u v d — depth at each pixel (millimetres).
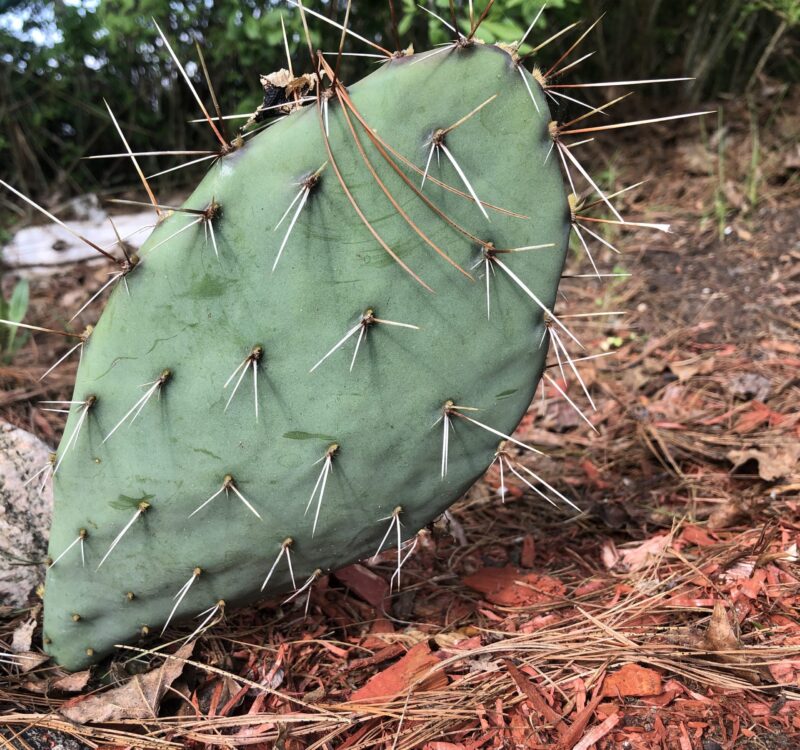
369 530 235
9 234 634
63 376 457
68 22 652
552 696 221
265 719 221
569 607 265
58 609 234
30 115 707
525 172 204
